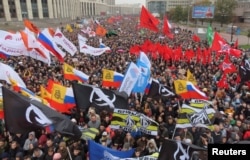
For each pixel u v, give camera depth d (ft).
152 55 82.64
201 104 32.71
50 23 303.89
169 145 22.13
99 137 30.83
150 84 43.21
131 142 29.68
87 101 34.35
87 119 35.14
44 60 62.28
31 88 46.06
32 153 28.58
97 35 149.59
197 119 32.12
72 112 36.76
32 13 300.40
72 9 466.29
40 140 29.94
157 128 30.96
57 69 64.08
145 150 28.37
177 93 41.50
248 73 52.90
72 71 48.24
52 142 28.53
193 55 83.66
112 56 83.97
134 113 30.89
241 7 321.11
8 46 59.36
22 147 29.89
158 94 42.88
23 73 58.54
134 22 327.26
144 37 157.17
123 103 35.01
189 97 41.14
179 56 79.97
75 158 26.94
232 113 38.70
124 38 148.15
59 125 24.61
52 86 37.60
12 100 24.08
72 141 28.07
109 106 34.71
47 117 24.44
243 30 265.34
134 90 40.91
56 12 356.18
